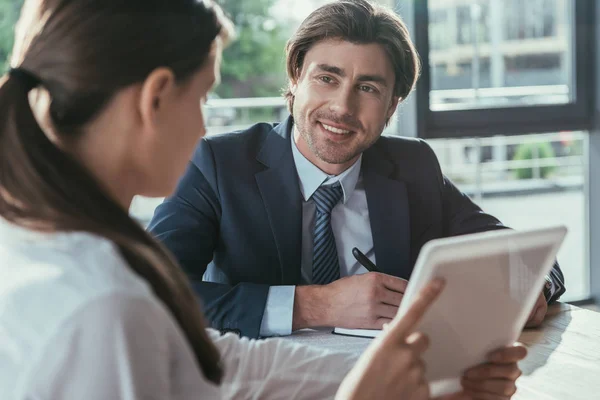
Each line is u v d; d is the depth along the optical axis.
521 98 3.51
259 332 1.55
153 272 0.74
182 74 0.79
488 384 1.05
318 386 1.16
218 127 3.39
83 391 0.61
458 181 3.52
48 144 0.74
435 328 0.96
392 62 1.72
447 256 0.90
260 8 3.32
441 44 3.33
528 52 3.49
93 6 0.75
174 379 0.71
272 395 1.15
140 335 0.63
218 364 0.83
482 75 3.43
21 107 0.74
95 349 0.61
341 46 1.67
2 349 0.64
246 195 1.76
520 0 3.46
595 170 3.69
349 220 1.84
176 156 0.82
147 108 0.76
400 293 1.58
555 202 3.71
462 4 3.35
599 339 1.50
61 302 0.63
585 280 3.80
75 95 0.75
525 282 1.02
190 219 1.73
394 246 1.84
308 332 1.57
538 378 1.28
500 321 1.03
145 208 2.92
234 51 3.34
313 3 3.29
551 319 1.66
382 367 0.80
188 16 0.79
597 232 3.72
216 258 1.80
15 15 2.82
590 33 3.57
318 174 1.78
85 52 0.74
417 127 3.30
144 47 0.75
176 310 0.76
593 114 3.62
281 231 1.75
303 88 1.71
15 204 0.71
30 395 0.62
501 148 3.56
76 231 0.70
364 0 1.74
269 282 1.75
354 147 1.72
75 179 0.73
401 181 1.92
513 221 3.65
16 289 0.65
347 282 1.58
